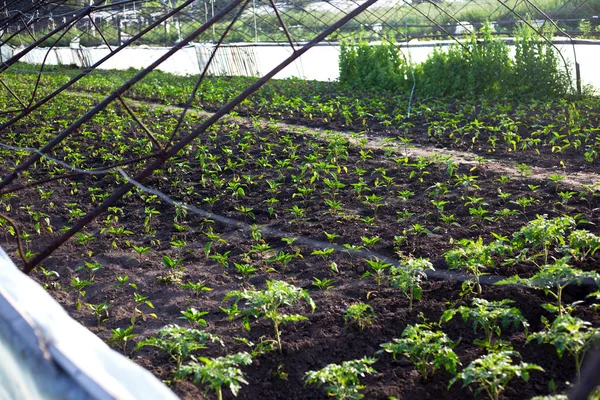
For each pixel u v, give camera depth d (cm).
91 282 694
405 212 783
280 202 927
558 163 1034
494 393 422
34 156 595
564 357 469
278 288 504
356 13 609
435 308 558
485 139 1245
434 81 1880
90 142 1382
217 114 598
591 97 1639
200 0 3189
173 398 271
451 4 3086
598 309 521
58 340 261
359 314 522
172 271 695
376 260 682
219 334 554
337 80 2356
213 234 795
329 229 797
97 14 3356
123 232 798
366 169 1054
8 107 1852
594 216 740
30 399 262
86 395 238
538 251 648
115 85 2331
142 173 594
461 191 898
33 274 730
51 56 4069
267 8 3228
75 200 1002
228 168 1111
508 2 3120
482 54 1823
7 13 1944
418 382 463
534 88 1748
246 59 3017
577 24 2855
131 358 526
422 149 1196
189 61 3353
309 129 1411
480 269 622
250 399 467
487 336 489
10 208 964
